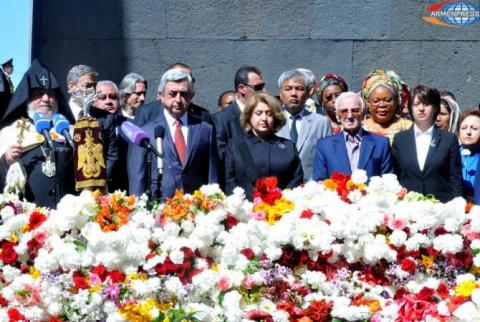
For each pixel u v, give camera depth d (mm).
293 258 7941
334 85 11914
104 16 14258
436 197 10367
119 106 12297
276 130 10188
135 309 7340
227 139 11102
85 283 7469
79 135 9531
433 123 10500
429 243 8180
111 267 7559
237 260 7805
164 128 9750
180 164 10000
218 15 14406
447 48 14570
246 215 8094
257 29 14445
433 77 14539
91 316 7395
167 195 9883
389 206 8320
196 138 10117
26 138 9984
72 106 11266
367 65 14539
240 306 7672
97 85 11828
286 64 14484
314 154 11078
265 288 7727
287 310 7637
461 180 10477
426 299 7613
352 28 14531
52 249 7727
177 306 7543
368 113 11688
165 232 7844
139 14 14328
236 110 11422
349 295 7863
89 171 9477
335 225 7977
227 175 10148
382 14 14531
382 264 8062
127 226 7727
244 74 11523
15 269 7777
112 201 7914
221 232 7902
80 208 7781
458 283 7629
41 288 7484
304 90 11180
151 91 14328
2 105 11883
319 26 14508
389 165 10445
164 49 14344
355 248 8023
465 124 10930
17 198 8422
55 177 9422
